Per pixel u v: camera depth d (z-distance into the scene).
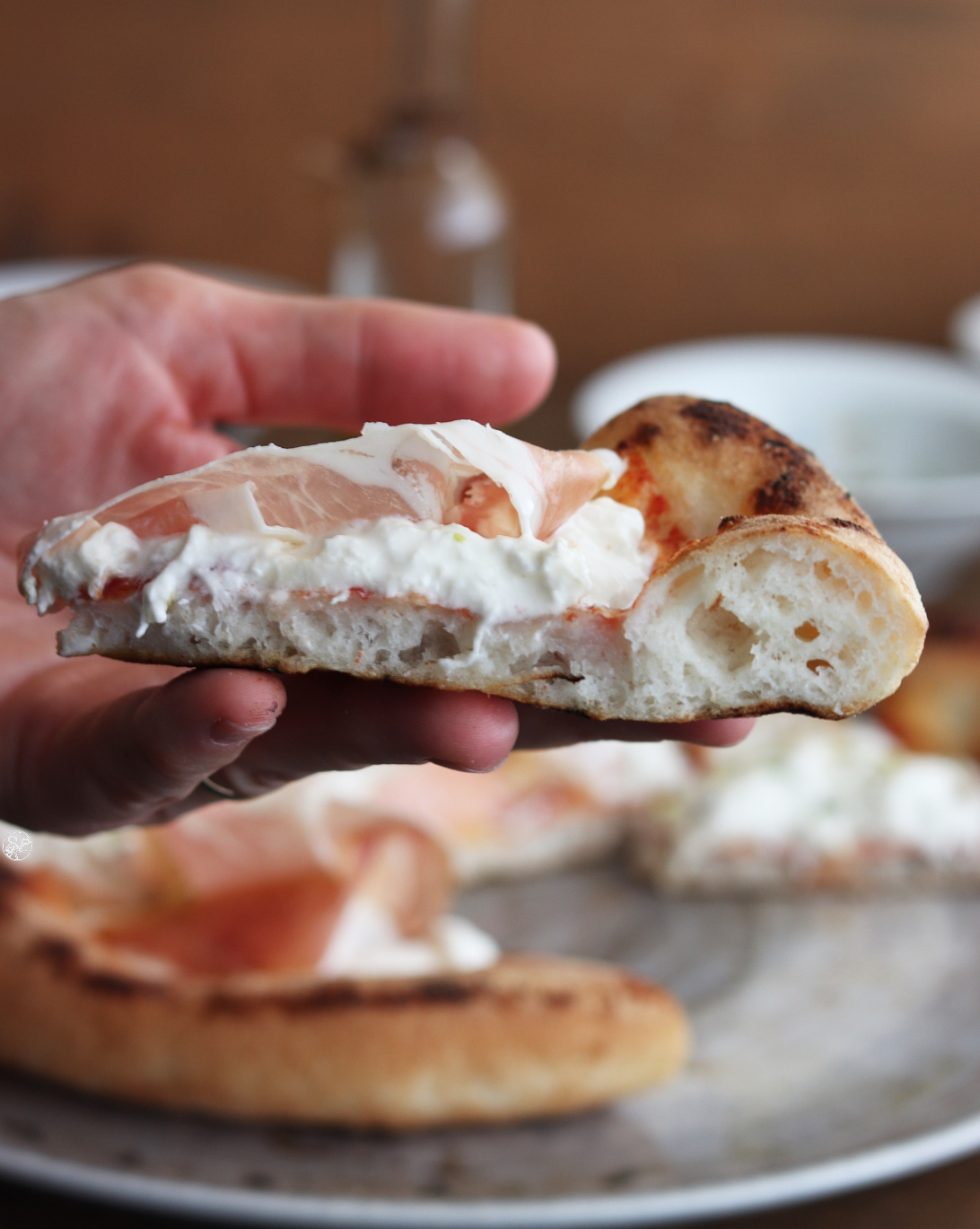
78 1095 0.58
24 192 1.23
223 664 0.46
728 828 0.68
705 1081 0.60
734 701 0.46
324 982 0.59
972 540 0.79
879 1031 0.62
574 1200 0.53
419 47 1.03
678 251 1.27
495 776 0.71
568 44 1.22
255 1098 0.57
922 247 1.28
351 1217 0.53
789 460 0.50
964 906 0.68
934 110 1.24
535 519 0.47
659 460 0.50
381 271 1.00
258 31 1.20
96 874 0.64
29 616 0.56
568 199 1.26
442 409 0.60
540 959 0.65
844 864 0.69
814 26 1.22
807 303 1.29
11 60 1.19
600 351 1.30
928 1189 0.56
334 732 0.47
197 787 0.52
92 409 0.59
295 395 0.61
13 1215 0.55
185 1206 0.53
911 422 0.92
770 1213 0.55
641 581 0.47
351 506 0.46
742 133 1.25
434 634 0.46
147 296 0.60
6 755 0.52
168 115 1.22
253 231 1.25
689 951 0.66
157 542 0.46
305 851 0.64
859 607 0.45
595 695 0.46
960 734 0.75
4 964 0.59
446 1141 0.57
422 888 0.66
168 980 0.59
